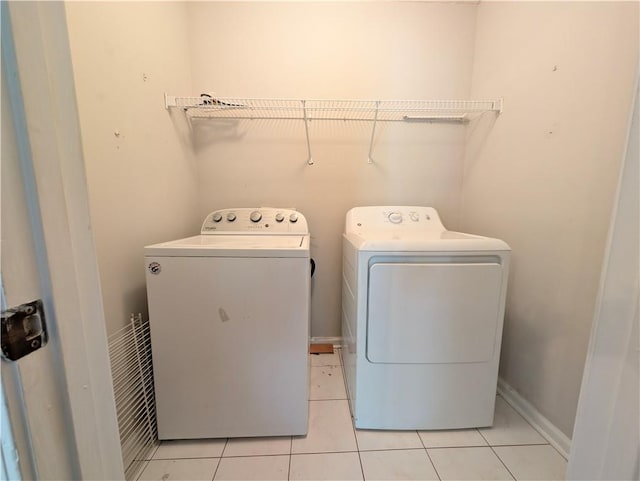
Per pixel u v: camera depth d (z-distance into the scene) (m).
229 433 1.30
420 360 1.32
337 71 1.92
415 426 1.37
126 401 1.15
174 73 1.65
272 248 1.20
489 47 1.75
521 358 1.50
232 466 1.19
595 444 0.62
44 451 0.36
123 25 1.19
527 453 1.25
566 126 1.22
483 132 1.81
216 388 1.27
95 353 0.43
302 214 1.97
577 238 1.17
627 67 0.98
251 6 1.84
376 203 2.07
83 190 0.40
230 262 1.19
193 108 1.80
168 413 1.27
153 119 1.42
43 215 0.34
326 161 2.02
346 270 1.76
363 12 1.88
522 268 1.48
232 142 1.97
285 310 1.22
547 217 1.32
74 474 0.40
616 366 0.57
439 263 1.28
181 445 1.29
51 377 0.37
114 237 1.12
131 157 1.24
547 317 1.33
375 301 1.29
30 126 0.33
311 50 1.90
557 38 1.26
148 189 1.38
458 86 1.95
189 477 1.14
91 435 0.42
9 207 0.32
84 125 0.98
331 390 1.68
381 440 1.32
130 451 1.15
